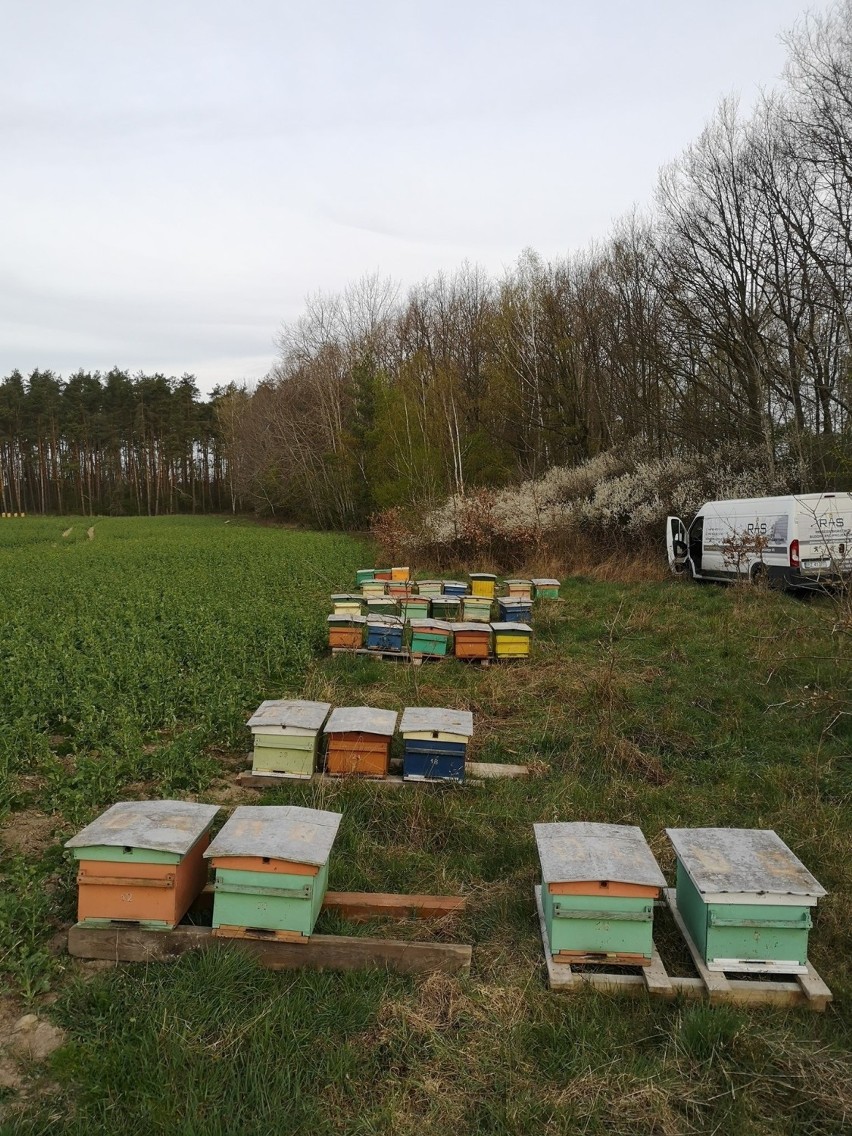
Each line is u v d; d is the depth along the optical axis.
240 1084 3.88
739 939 4.64
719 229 27.69
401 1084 3.94
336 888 5.73
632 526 25.67
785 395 27.05
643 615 15.52
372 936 5.14
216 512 104.94
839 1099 3.84
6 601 18.30
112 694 10.20
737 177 26.81
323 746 8.29
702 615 16.23
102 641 13.30
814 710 9.38
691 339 29.08
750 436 27.92
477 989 4.59
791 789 7.53
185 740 8.38
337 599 15.75
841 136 24.02
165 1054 4.02
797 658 11.58
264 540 40.00
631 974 4.74
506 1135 3.64
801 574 17.77
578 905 4.70
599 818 6.96
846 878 5.82
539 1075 4.02
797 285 26.09
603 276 40.41
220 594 18.98
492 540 26.69
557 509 27.11
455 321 54.97
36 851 6.29
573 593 19.52
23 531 52.62
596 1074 4.01
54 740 9.00
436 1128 3.70
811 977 4.59
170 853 4.75
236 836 4.94
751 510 19.30
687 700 10.25
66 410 99.00
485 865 6.19
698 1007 4.43
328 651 13.45
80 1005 4.41
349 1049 4.12
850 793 7.41
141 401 101.19
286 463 62.00
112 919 4.84
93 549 35.09
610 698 9.77
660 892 5.60
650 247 32.59
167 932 4.80
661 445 31.50
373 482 49.00
